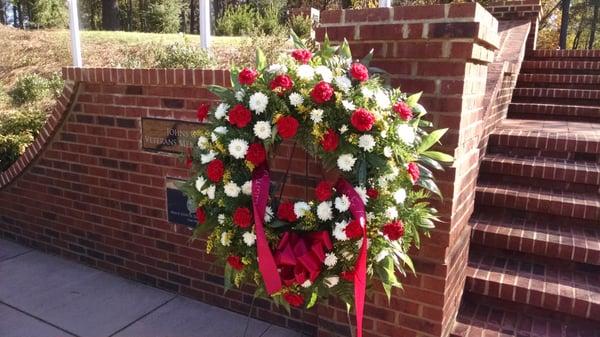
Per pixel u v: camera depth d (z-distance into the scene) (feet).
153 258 12.41
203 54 16.85
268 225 7.09
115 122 12.22
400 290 8.77
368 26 8.24
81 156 13.17
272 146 7.70
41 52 37.52
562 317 9.76
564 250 10.69
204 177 7.57
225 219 7.39
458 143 7.98
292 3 48.19
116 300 11.78
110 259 13.30
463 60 7.68
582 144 13.50
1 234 16.07
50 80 29.99
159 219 12.04
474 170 9.76
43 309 11.31
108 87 12.12
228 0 47.96
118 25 59.57
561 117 18.89
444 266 8.32
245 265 7.55
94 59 30.25
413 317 8.75
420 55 7.95
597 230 11.59
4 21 74.38
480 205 12.72
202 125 10.76
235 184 7.15
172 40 30.89
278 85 6.82
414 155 7.21
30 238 15.19
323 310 9.72
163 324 10.72
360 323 6.75
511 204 12.34
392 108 7.02
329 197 6.88
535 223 12.00
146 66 19.35
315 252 6.72
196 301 11.78
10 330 10.39
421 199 8.31
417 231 8.17
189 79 10.66
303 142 7.17
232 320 10.94
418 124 7.60
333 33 8.61
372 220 6.97
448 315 9.00
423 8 7.75
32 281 12.80
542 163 13.19
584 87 21.17
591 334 9.39
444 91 7.91
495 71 16.20
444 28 7.60
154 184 11.91
